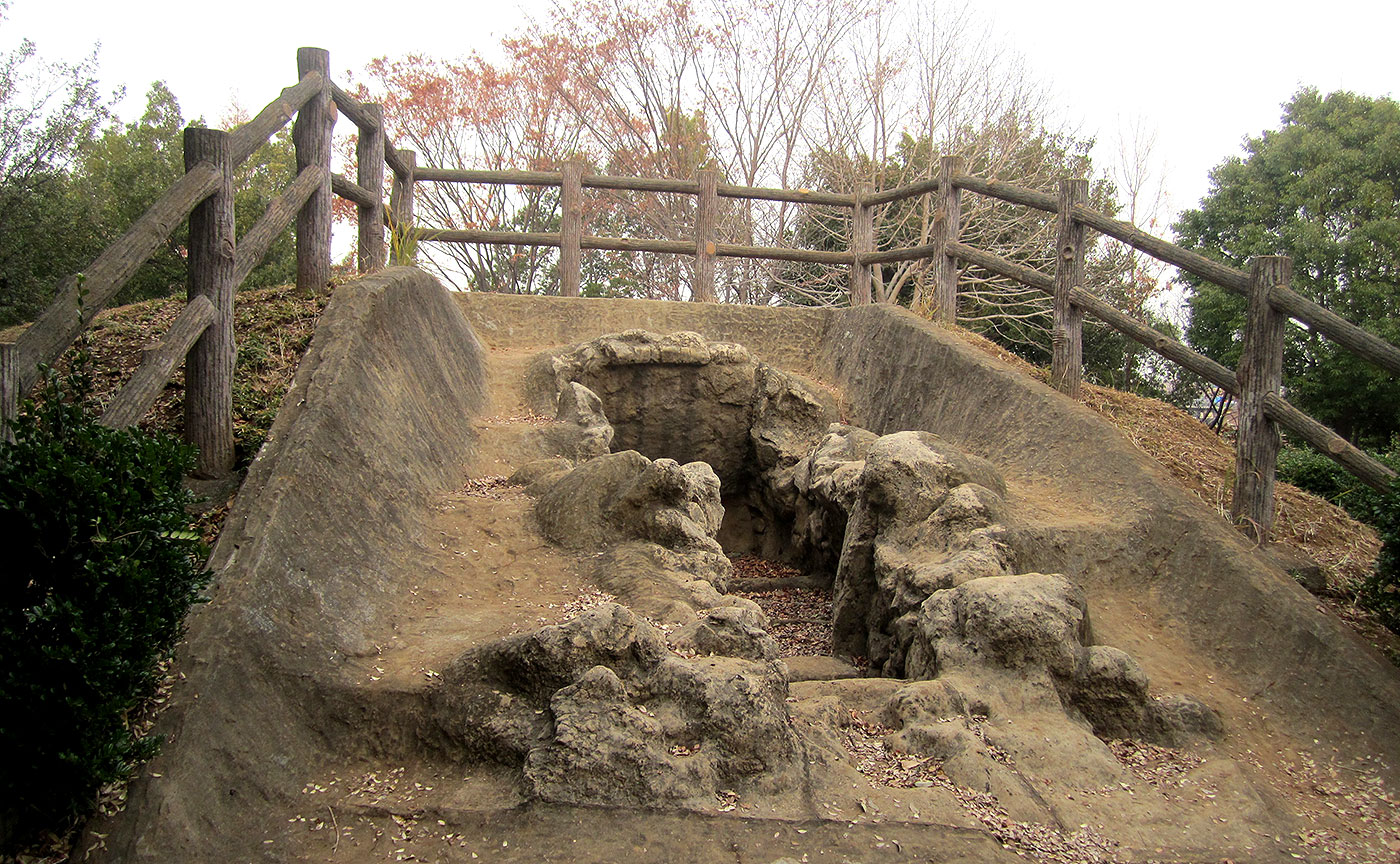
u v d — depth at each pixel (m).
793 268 18.73
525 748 3.70
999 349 8.67
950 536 5.68
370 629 4.45
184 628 3.75
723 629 4.38
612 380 8.88
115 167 13.81
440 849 3.34
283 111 6.23
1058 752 4.15
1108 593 5.64
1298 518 6.61
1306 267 14.98
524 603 4.92
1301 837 3.84
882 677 5.54
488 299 9.55
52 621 3.14
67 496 3.17
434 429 6.41
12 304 9.42
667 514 5.61
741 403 9.23
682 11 17.98
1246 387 6.09
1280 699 4.83
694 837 3.42
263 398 5.85
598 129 19.00
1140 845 3.68
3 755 3.12
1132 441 6.68
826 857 3.38
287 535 4.41
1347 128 16.22
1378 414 14.08
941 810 3.70
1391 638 5.23
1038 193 8.07
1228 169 17.12
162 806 3.30
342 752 3.83
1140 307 16.20
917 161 17.77
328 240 7.36
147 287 11.98
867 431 8.34
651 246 10.40
